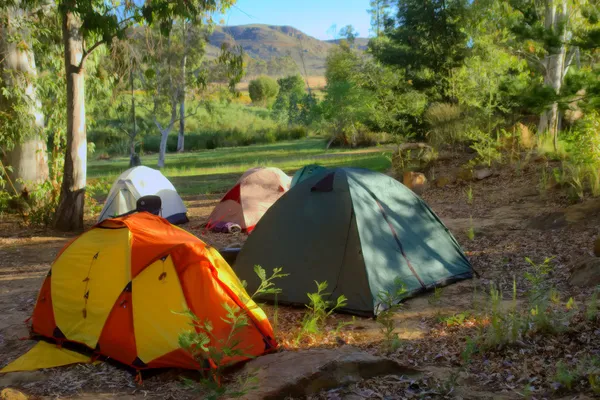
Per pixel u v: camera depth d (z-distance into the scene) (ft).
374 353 17.48
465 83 64.95
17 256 35.78
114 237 19.83
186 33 108.99
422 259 24.22
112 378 16.93
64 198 43.24
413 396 13.96
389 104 74.08
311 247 23.43
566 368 14.46
